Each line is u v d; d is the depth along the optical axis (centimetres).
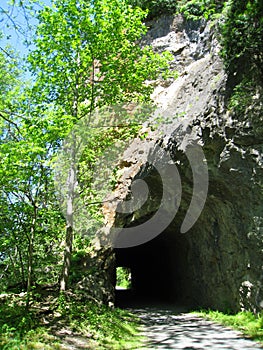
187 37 1769
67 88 1126
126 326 1025
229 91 1022
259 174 964
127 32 1148
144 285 2880
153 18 1911
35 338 706
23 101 1047
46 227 1142
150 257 2647
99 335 830
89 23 1041
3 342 646
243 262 1112
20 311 863
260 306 1011
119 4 1095
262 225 988
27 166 905
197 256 1584
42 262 1213
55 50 1054
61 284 1053
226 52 1001
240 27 948
